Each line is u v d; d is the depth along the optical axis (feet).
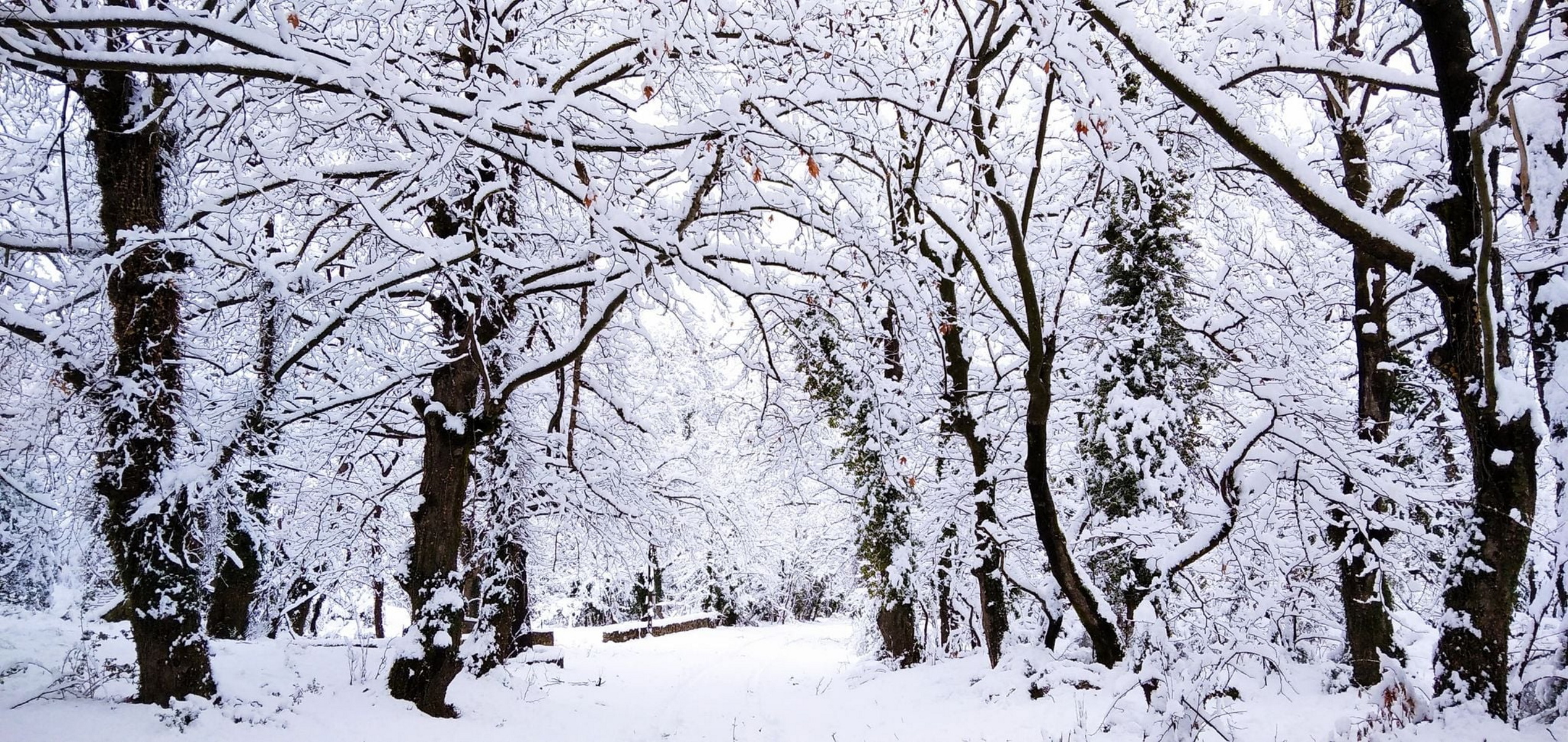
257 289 29.19
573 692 41.73
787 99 26.16
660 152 30.01
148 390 26.45
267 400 32.65
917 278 33.19
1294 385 38.96
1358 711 23.44
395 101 22.76
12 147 30.32
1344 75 24.17
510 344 38.70
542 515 46.52
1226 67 35.50
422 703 30.76
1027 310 22.97
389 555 47.42
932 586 51.70
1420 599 38.37
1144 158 26.66
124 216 27.22
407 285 34.17
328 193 27.68
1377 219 19.57
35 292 31.53
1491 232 17.08
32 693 26.02
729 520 55.57
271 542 42.83
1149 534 33.55
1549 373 21.27
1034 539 46.85
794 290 28.63
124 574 26.23
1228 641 26.40
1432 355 20.57
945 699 36.04
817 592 120.06
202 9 26.99
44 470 30.81
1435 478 33.14
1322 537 35.42
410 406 43.83
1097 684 30.48
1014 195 42.22
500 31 26.03
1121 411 38.34
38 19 18.78
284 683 30.71
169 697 25.84
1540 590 21.15
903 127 31.32
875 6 30.48
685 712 40.24
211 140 29.99
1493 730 17.88
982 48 25.76
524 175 33.99
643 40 23.31
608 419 52.95
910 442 48.57
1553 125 23.06
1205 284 41.45
